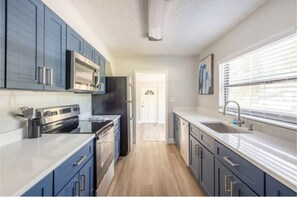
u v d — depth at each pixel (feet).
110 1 6.81
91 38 9.62
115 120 10.61
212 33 10.09
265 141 5.46
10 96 5.05
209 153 7.01
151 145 15.46
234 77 9.55
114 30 9.73
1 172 3.18
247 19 7.96
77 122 8.96
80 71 6.74
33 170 3.26
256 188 3.92
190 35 10.45
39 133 5.76
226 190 5.42
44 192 3.34
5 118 4.89
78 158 5.01
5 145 4.83
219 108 10.93
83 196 5.41
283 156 4.13
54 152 4.26
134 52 14.64
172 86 15.89
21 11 3.97
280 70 6.26
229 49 9.70
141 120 29.37
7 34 3.57
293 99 5.74
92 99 12.85
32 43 4.36
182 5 6.97
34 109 6.07
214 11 7.46
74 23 7.44
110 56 14.56
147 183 8.91
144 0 6.73
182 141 12.01
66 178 4.26
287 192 3.06
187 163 10.63
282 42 6.16
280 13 6.02
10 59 3.65
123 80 12.88
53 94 7.34
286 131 5.69
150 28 8.63
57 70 5.55
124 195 7.86
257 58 7.56
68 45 6.32
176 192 8.09
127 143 12.83
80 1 6.81
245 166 4.34
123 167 10.84
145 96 29.45
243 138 5.86
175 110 15.80
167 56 15.80
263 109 7.18
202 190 8.23
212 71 12.05
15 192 2.55
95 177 6.50
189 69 15.87
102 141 7.27
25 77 4.10
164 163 11.41
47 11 4.99
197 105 15.80
